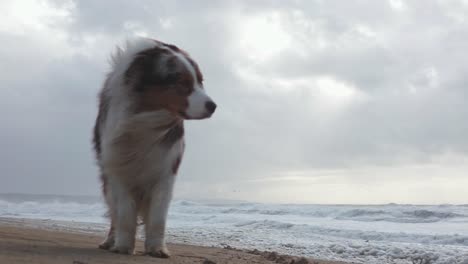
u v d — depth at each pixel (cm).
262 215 1073
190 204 1399
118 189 228
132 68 218
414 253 418
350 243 508
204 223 870
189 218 997
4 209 1266
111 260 200
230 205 1319
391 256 415
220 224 830
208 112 215
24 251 198
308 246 470
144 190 233
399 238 586
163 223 231
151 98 215
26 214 1072
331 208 1048
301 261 298
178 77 214
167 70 214
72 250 221
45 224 605
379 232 625
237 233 615
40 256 189
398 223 836
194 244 430
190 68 216
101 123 231
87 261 189
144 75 215
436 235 575
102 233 466
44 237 299
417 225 784
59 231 430
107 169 227
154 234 231
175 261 218
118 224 228
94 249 239
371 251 432
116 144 221
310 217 1013
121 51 226
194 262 224
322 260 371
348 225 782
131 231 229
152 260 212
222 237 550
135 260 207
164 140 225
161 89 213
